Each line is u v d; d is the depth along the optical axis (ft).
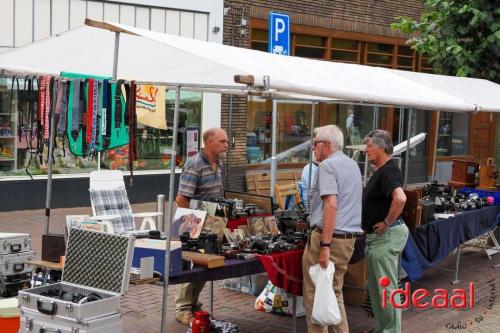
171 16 43.16
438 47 35.24
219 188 20.15
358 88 19.34
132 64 22.12
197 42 18.35
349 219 17.13
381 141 18.65
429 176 64.28
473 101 25.98
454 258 31.96
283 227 20.15
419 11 59.82
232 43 46.32
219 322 18.70
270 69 17.28
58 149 38.58
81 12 39.17
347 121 55.88
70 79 17.57
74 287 14.62
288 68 18.56
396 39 58.18
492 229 30.45
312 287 17.44
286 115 50.72
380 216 18.69
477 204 28.99
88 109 17.46
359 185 17.39
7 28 36.52
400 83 23.34
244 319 21.45
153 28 42.37
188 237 17.30
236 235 18.26
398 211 18.19
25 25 37.14
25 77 19.44
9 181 37.06
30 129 19.16
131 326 20.20
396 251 18.79
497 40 33.42
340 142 17.20
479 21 33.22
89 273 14.64
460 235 26.50
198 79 21.77
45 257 17.19
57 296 14.26
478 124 70.38
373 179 18.83
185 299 20.61
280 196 31.48
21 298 14.05
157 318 21.02
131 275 14.93
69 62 21.71
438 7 35.58
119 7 40.73
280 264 17.47
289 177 46.26
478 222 28.22
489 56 34.71
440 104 21.86
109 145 18.15
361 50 55.88
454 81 29.60
